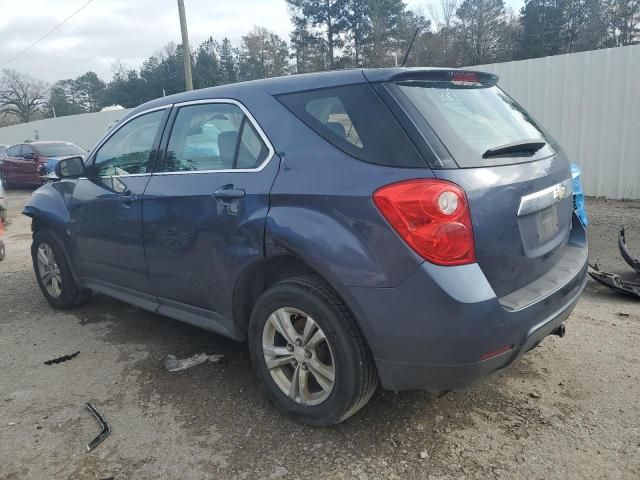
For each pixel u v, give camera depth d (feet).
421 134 7.91
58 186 15.35
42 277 16.20
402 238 7.61
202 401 10.44
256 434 9.30
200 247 10.49
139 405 10.37
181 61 178.60
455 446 8.80
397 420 9.55
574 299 9.47
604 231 23.04
